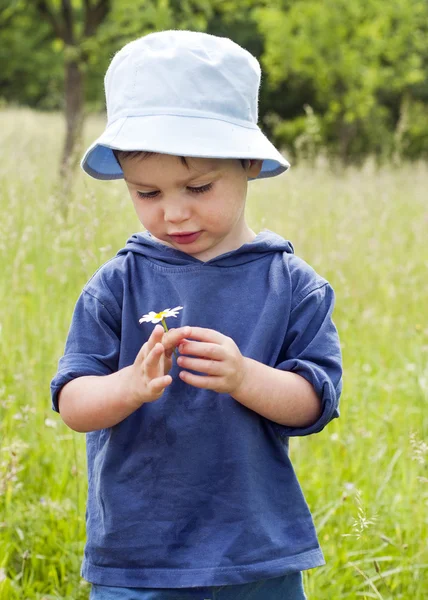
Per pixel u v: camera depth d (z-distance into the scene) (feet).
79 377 6.18
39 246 15.78
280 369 6.19
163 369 5.66
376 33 57.88
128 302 6.31
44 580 8.98
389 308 17.75
